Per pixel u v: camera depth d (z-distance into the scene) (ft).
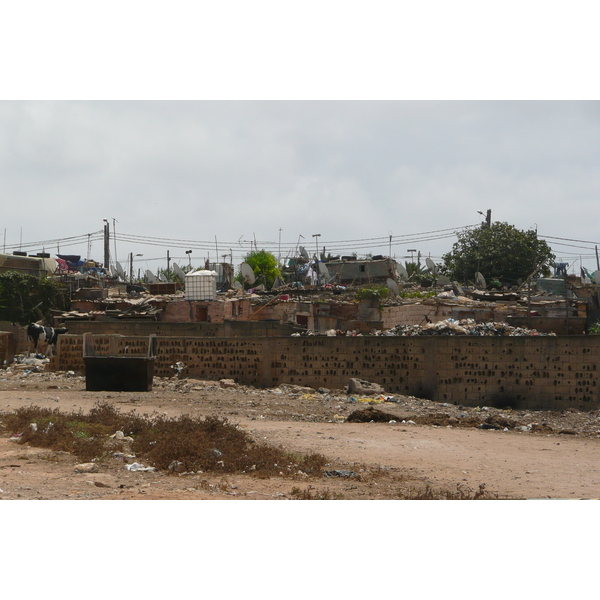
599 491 36.65
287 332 112.68
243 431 51.44
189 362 97.81
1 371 106.22
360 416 68.33
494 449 52.34
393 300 155.22
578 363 84.58
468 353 87.86
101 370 82.12
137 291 180.34
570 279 192.34
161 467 39.29
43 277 162.91
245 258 223.92
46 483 33.32
